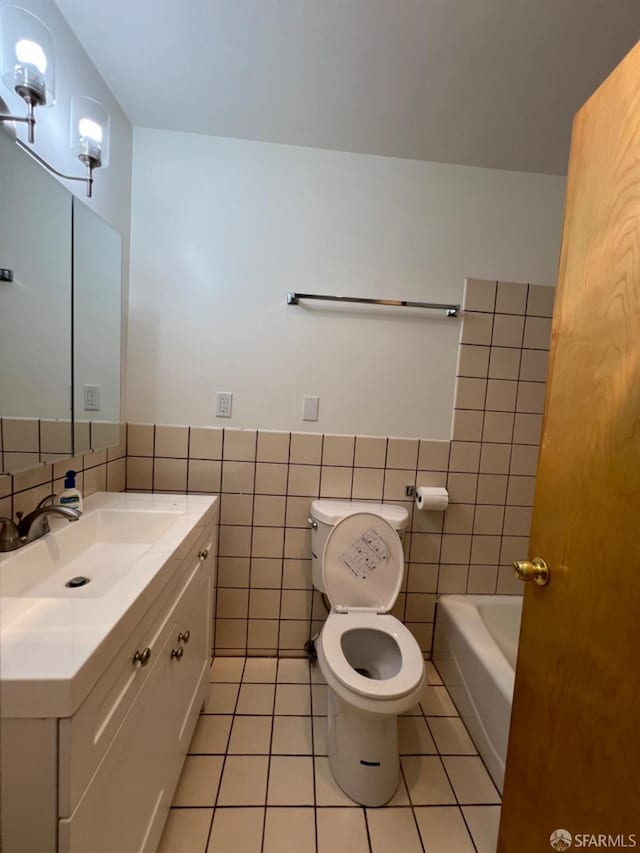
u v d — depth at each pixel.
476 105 1.28
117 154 1.38
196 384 1.59
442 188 1.59
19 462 0.94
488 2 0.95
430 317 1.63
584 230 0.72
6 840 0.54
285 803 1.12
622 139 0.63
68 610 0.67
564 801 0.71
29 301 0.95
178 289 1.54
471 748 1.35
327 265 1.58
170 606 0.95
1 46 0.78
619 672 0.60
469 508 1.72
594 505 0.67
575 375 0.73
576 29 1.01
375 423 1.66
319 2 0.97
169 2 0.99
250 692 1.52
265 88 1.25
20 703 0.51
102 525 1.22
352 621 1.35
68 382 1.12
